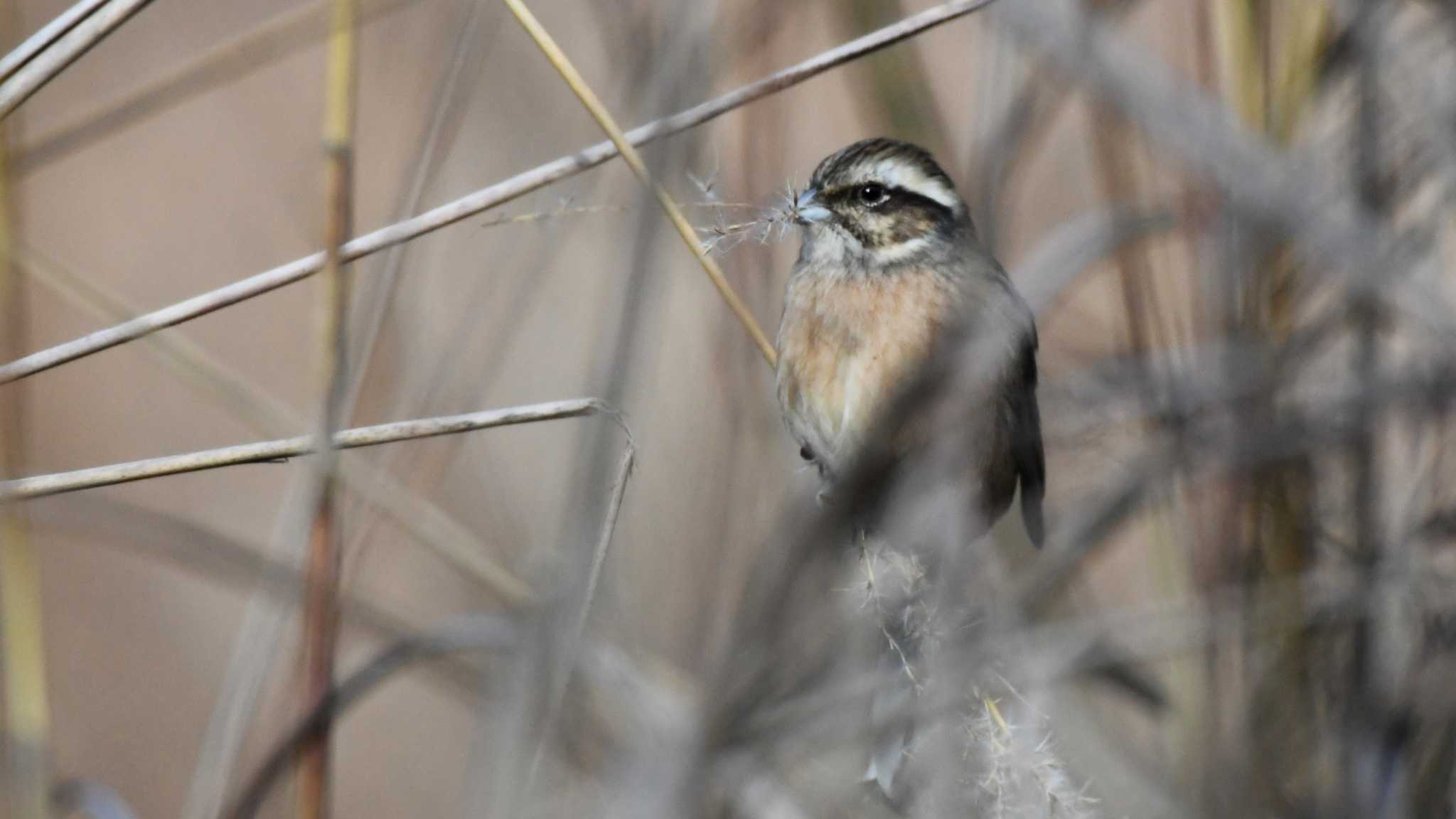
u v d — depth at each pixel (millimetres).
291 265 6320
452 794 12492
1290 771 7523
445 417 6133
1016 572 7863
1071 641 6902
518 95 10391
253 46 8820
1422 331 6840
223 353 14344
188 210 15125
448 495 9797
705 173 7582
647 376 9578
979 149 7996
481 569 8078
